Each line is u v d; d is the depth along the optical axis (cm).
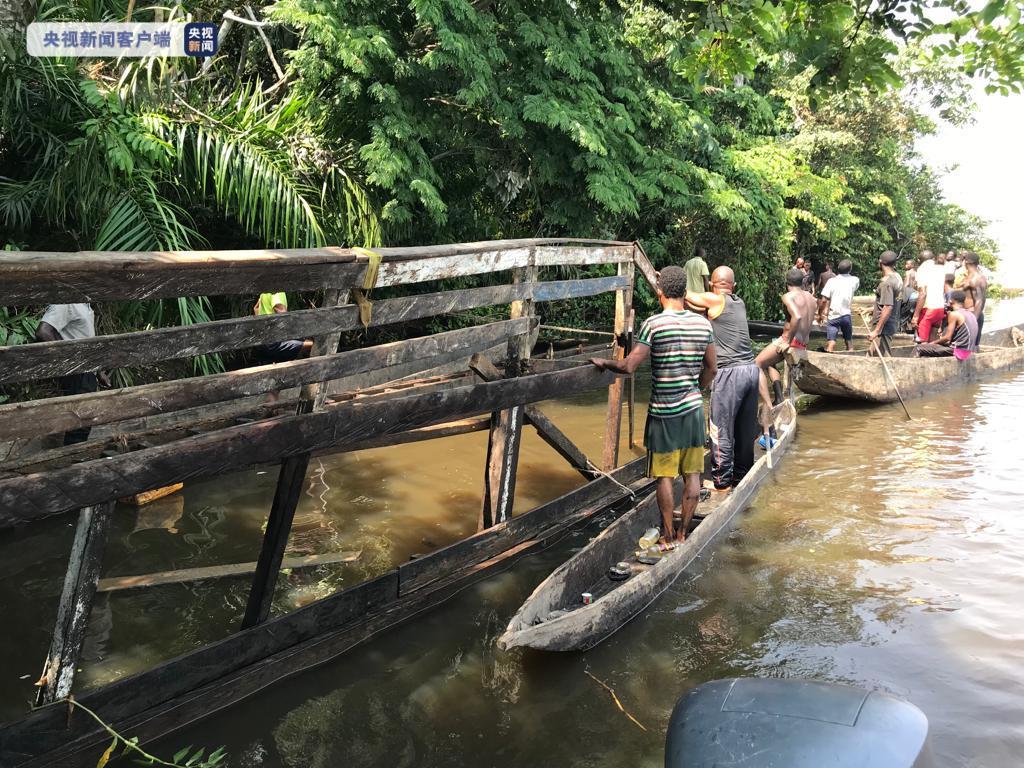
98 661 400
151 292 302
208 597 471
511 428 527
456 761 332
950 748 330
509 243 489
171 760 331
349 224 855
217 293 325
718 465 652
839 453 807
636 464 689
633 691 384
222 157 736
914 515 620
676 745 209
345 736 349
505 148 1103
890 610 461
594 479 630
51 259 271
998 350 1312
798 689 219
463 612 464
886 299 1216
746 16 355
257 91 830
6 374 269
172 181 771
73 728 317
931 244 2888
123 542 541
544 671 401
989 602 469
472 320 1191
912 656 409
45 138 705
